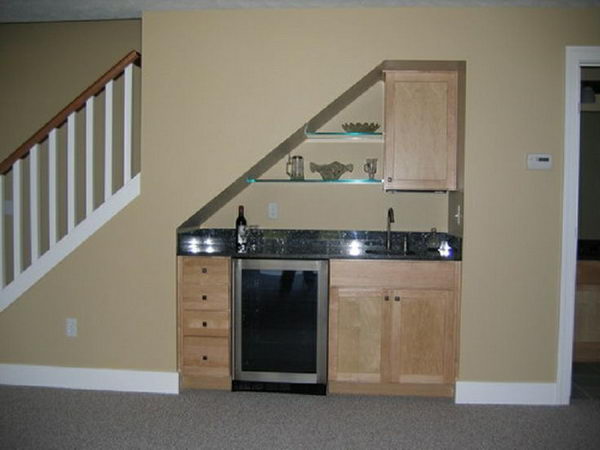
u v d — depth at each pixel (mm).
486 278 2914
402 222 3598
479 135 2904
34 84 3863
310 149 3625
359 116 3576
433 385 2996
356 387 3025
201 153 3025
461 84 3006
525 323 2908
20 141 3883
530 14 2875
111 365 3070
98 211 3055
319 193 3629
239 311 3035
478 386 2918
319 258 2979
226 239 3672
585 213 4234
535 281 2902
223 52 2998
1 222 3123
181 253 3070
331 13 2955
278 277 3020
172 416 2699
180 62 3012
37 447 2340
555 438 2479
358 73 2949
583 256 3730
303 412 2768
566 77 2863
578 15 2859
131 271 3049
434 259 2924
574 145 2875
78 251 3064
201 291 3029
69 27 3824
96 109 3801
